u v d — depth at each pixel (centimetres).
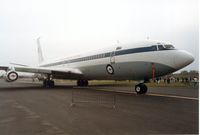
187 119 753
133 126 655
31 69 2312
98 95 1568
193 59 1488
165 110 935
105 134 574
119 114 845
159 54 1555
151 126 655
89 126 657
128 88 2389
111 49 1972
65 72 2445
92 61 2234
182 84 3459
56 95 1583
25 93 1762
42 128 635
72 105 1073
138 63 1681
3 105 1086
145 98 1392
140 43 1703
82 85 2886
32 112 889
